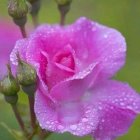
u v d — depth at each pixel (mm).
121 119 356
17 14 369
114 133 354
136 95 366
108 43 369
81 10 675
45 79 346
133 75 614
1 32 501
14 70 343
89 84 357
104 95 365
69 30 366
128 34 639
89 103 358
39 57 343
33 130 356
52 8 678
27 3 374
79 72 345
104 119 353
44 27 363
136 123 566
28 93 340
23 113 387
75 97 355
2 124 396
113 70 367
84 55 366
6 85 347
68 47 350
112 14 658
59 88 346
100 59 366
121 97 364
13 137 415
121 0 650
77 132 330
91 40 369
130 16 646
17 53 333
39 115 337
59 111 350
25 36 376
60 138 490
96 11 671
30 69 335
